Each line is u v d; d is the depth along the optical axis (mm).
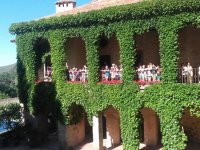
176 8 25891
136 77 29078
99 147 31266
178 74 27547
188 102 26281
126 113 29078
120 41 28859
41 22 33469
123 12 28094
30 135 36156
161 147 31672
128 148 29156
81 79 32906
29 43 35281
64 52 32875
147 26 27453
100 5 34406
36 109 35844
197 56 30750
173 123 26797
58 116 33875
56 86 33625
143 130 33594
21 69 36500
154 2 26594
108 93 30078
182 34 31516
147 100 28047
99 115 31141
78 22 30922
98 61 30828
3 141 37000
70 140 34062
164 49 26844
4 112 39250
